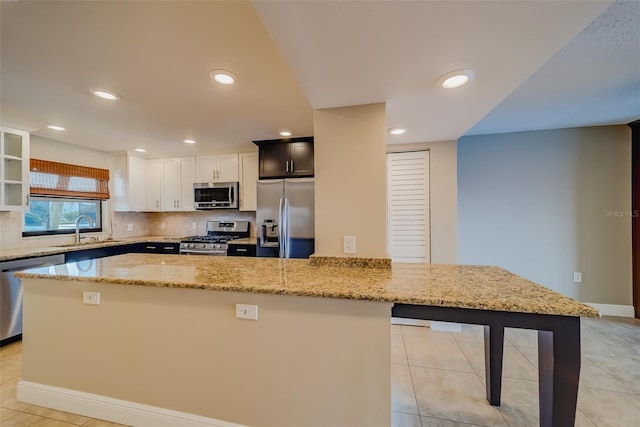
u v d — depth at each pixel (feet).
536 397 6.18
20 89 6.59
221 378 4.91
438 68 4.42
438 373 7.13
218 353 4.91
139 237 14.51
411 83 4.93
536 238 11.50
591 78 6.89
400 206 10.02
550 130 11.30
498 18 3.28
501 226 11.82
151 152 13.53
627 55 5.89
